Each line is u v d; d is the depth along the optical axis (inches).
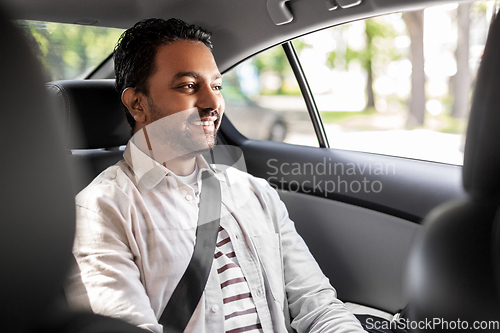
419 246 25.7
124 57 48.1
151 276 40.2
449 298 23.1
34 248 12.0
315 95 84.0
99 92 57.2
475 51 24.7
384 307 62.1
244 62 80.0
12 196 11.6
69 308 14.9
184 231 43.2
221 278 43.7
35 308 12.5
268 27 69.8
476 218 23.5
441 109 217.2
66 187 12.6
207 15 68.8
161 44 46.0
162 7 65.4
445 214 25.0
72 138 54.8
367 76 239.6
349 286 66.9
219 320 41.0
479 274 22.6
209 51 48.2
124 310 34.2
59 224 12.4
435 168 63.4
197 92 46.7
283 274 51.2
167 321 39.3
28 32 12.1
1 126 11.3
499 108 22.8
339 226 68.4
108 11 63.7
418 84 235.9
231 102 96.4
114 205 40.7
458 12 56.6
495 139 23.1
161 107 46.0
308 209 73.2
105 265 36.6
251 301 44.5
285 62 82.4
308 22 66.9
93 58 70.7
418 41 220.4
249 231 48.5
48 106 12.2
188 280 41.0
